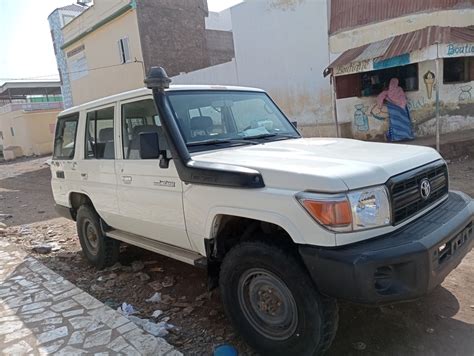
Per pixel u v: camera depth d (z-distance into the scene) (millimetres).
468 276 3875
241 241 3002
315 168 2584
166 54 20359
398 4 12172
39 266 4984
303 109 15078
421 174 2834
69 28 24438
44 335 3258
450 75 12352
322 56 14125
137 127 3775
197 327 3445
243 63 16766
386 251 2342
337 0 13492
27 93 41250
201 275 4578
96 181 4469
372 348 2924
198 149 3357
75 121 4887
